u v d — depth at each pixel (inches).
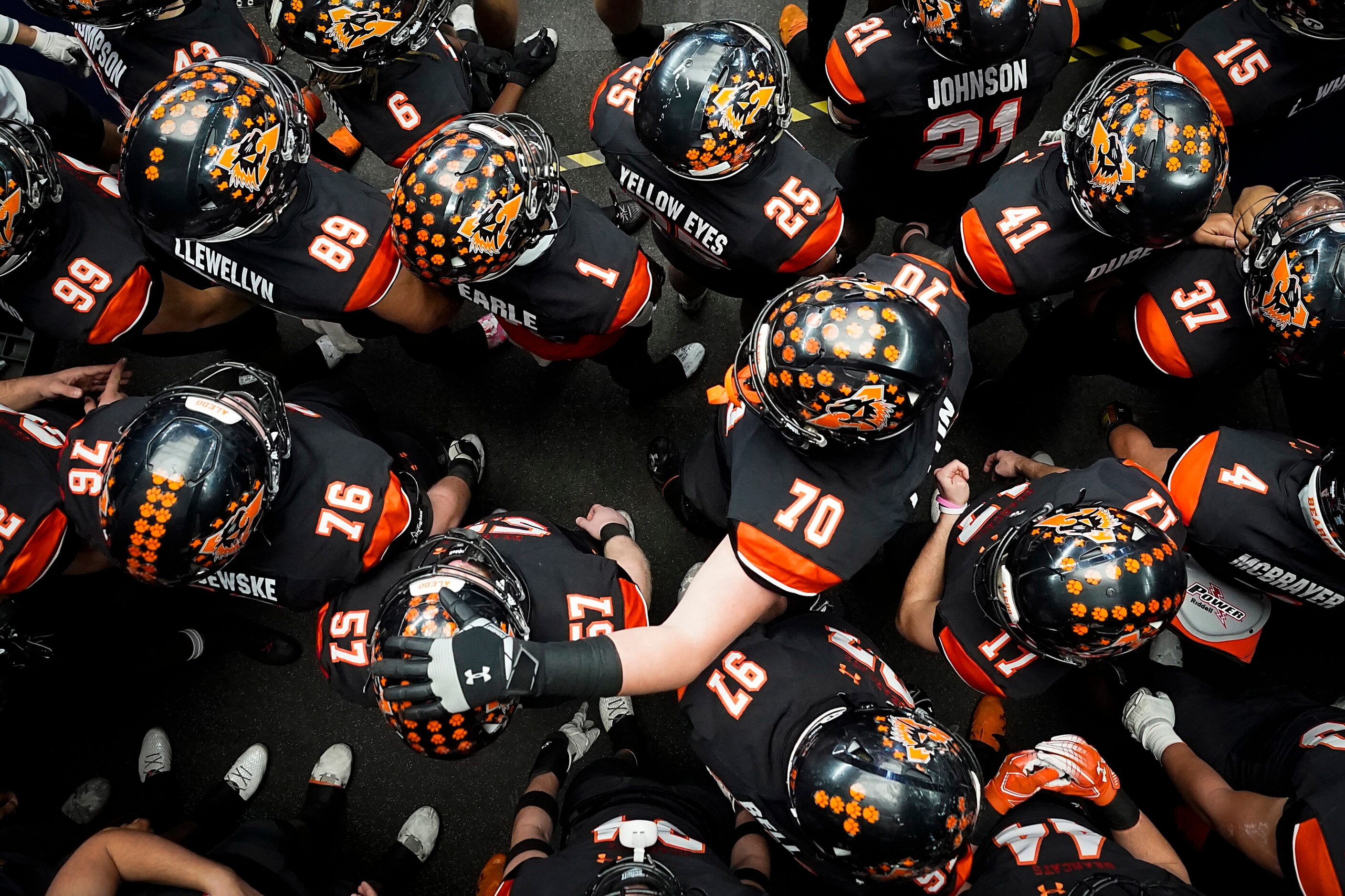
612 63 163.3
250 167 89.1
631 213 155.2
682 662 81.5
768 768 89.4
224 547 85.5
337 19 98.0
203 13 112.7
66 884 95.7
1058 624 83.4
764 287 113.3
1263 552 95.7
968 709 135.7
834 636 97.7
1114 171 88.0
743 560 83.2
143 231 102.2
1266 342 94.8
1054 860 94.6
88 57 129.0
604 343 113.7
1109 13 160.1
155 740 132.7
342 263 99.5
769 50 92.8
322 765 131.3
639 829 93.6
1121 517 85.2
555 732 131.7
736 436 88.6
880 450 83.6
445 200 87.7
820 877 109.3
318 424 99.5
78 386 118.1
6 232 90.3
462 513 129.6
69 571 112.7
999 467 132.3
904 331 74.7
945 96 104.0
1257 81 107.7
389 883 125.7
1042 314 147.4
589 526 129.9
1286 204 94.7
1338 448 89.7
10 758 133.6
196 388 87.5
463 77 119.9
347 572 94.7
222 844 110.4
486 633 76.4
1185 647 136.2
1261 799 100.6
